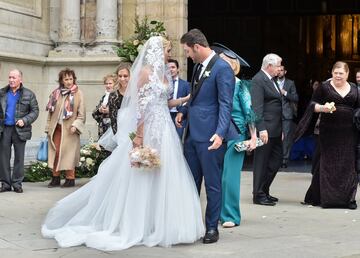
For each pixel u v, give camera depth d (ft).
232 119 22.68
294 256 20.36
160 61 22.53
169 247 21.53
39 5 45.70
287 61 68.13
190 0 66.03
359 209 29.89
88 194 23.62
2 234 23.41
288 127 47.73
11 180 34.91
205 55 22.30
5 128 34.06
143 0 46.42
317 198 30.58
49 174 40.40
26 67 43.50
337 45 67.67
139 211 21.79
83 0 46.80
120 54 42.19
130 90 22.84
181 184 22.00
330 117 29.81
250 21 66.28
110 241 21.34
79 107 36.76
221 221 25.49
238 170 25.38
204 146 22.04
